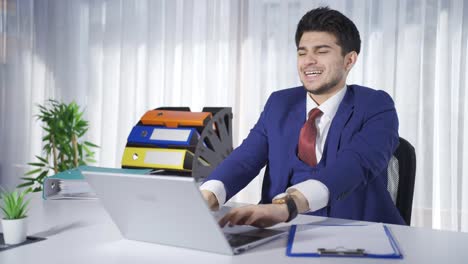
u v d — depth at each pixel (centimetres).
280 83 334
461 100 299
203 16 355
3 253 95
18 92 404
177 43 362
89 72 384
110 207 102
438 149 305
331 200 126
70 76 388
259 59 340
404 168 164
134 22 370
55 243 102
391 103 161
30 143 399
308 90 157
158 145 230
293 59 331
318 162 155
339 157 142
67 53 387
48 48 393
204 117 228
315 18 154
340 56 154
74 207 139
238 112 349
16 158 404
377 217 152
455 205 301
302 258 92
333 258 92
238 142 348
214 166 230
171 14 360
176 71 362
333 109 157
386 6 310
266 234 108
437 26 303
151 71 365
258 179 340
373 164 142
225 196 140
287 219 115
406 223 162
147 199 95
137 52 370
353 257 92
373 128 150
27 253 95
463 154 301
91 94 384
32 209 137
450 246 101
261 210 112
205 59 355
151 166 225
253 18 341
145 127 237
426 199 304
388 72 311
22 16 397
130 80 372
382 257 92
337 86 158
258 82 341
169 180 89
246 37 346
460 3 298
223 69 350
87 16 385
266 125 168
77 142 357
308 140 155
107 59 378
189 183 87
